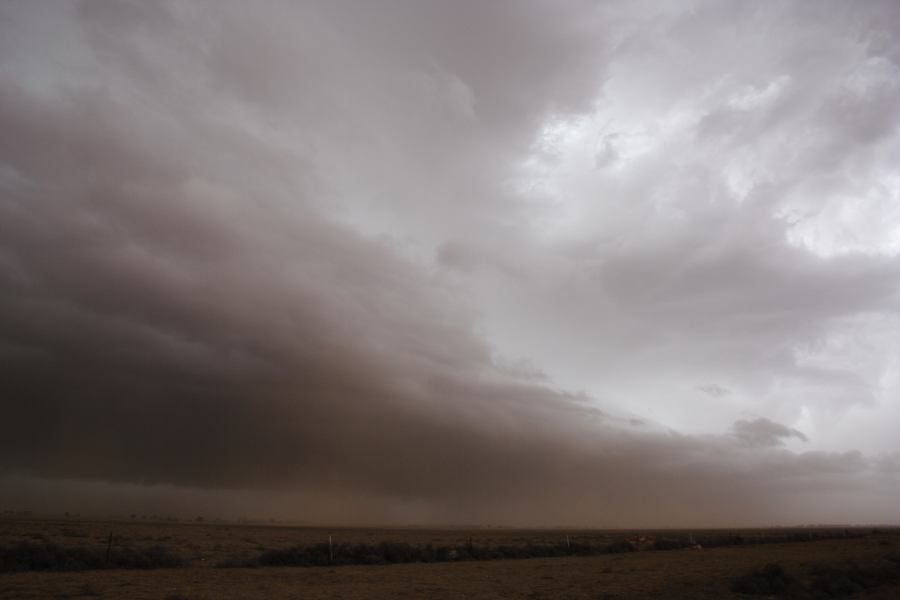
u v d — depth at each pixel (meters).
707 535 114.94
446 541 81.31
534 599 24.05
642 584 28.61
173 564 37.44
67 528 75.56
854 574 29.59
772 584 26.39
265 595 23.95
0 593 22.52
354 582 29.77
